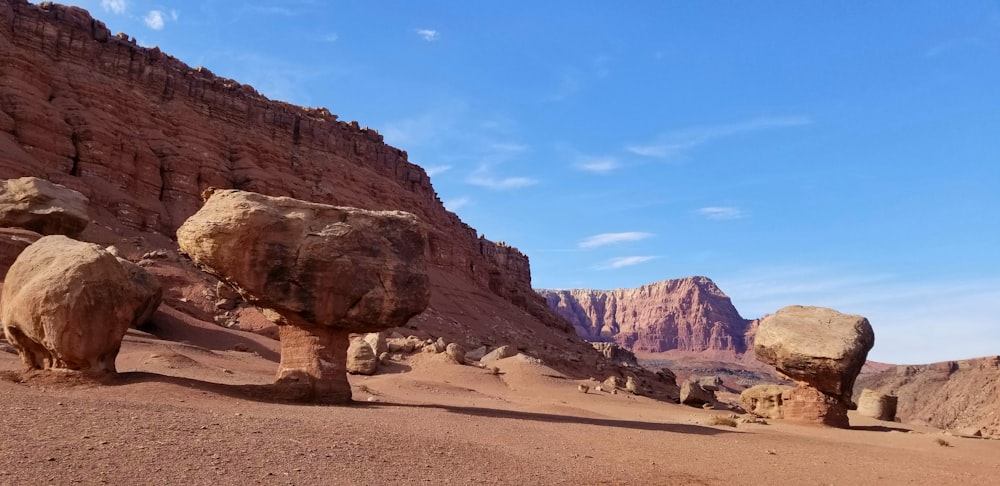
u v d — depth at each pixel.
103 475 8.52
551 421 23.28
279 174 83.75
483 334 86.19
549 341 105.19
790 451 20.58
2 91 60.97
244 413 16.17
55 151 61.50
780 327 35.91
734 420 34.16
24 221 44.53
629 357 126.75
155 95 76.88
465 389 39.94
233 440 11.75
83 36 72.69
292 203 22.19
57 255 19.70
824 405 34.47
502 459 13.60
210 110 82.88
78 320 18.84
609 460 15.23
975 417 93.81
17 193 45.31
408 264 23.64
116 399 16.44
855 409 52.28
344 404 22.16
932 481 16.72
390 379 40.56
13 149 56.31
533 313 135.75
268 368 36.62
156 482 8.54
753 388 39.50
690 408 52.50
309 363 22.09
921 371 131.00
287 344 22.56
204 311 50.94
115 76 73.88
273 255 21.27
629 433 21.38
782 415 36.72
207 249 20.83
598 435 19.94
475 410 24.77
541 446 16.36
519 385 48.31
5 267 39.28
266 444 11.77
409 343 54.06
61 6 72.06
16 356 25.95
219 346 43.41
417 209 112.50
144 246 58.91
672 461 16.03
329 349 22.38
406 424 17.41
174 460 9.77
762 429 29.78
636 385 62.34
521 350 77.31
